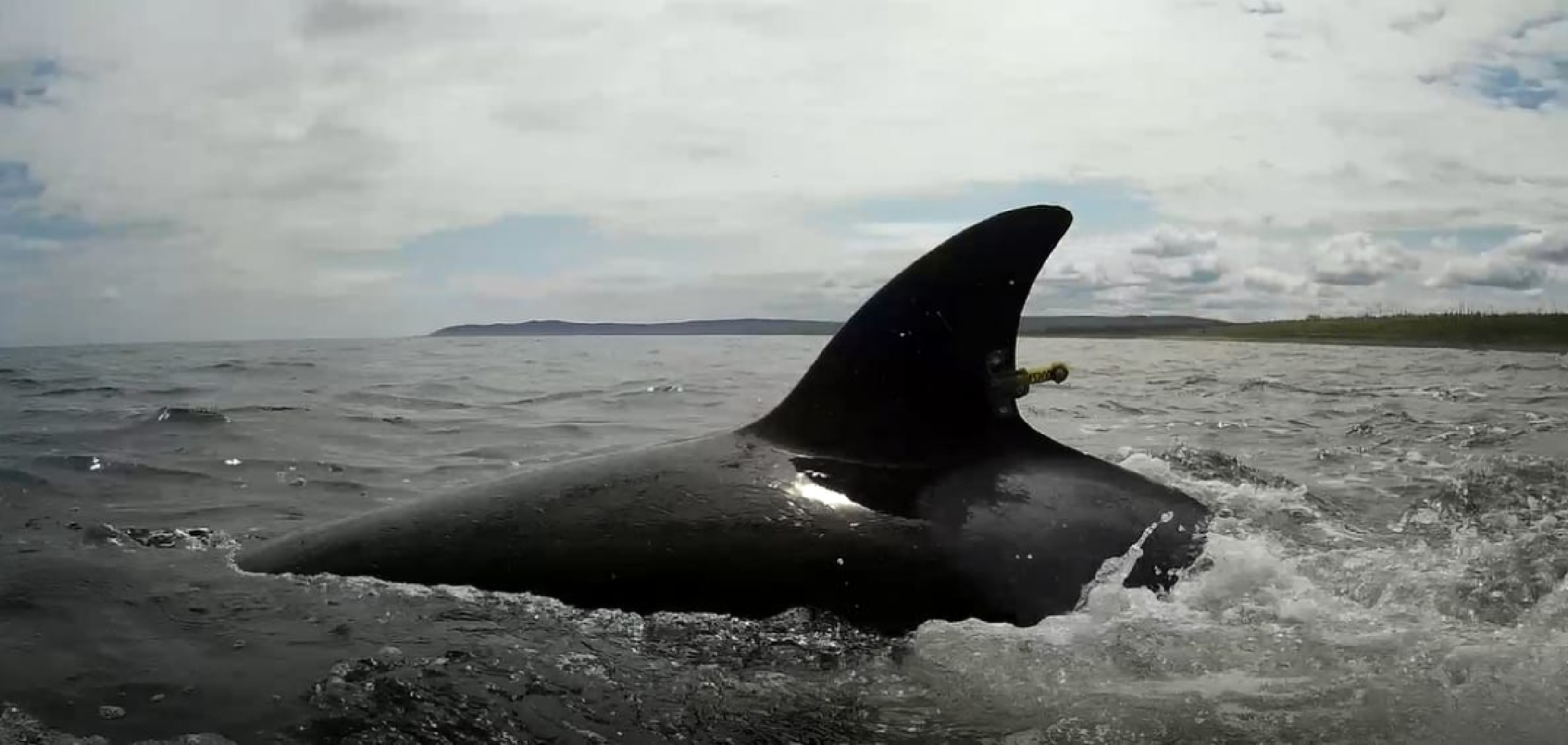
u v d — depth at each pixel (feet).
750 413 41.24
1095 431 36.50
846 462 14.83
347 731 10.46
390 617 13.23
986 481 14.69
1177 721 10.87
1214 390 53.16
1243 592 13.87
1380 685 11.49
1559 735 10.39
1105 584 13.62
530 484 15.35
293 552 15.31
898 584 13.19
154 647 12.39
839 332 15.43
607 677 11.79
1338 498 22.47
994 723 10.97
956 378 15.21
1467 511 19.52
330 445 31.17
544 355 91.09
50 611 13.55
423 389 50.08
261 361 73.41
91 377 55.88
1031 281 15.37
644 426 36.86
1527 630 12.86
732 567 13.41
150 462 27.09
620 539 13.92
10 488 23.49
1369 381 59.72
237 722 10.59
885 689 11.70
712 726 10.86
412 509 15.64
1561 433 35.63
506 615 13.28
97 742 10.09
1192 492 18.65
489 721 10.78
